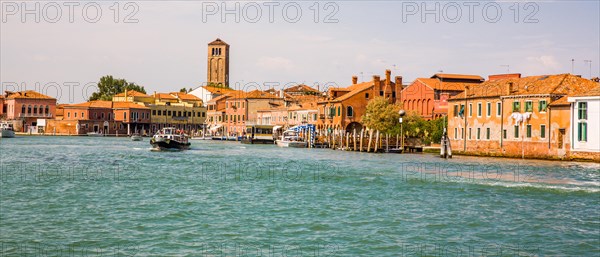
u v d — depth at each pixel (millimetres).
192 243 28516
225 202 38531
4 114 173625
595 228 31703
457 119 84188
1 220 32625
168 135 94250
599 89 65312
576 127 66312
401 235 30188
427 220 33344
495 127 76750
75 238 29125
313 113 123125
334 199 39750
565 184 45656
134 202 38281
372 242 28922
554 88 70812
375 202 38594
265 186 45656
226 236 29781
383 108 95062
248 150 95750
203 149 98312
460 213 35156
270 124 143125
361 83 125062
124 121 172000
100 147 102562
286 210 36031
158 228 31234
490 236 30109
